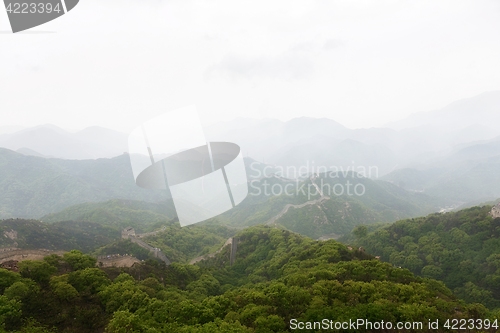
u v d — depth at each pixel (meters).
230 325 39.94
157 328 39.78
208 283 78.25
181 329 38.62
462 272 111.31
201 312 45.62
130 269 71.06
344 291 51.62
